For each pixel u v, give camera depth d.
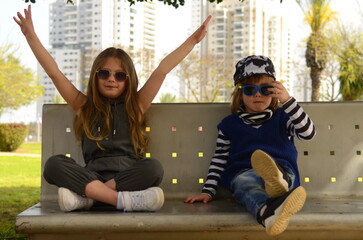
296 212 2.13
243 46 51.16
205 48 55.94
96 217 2.15
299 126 2.55
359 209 2.31
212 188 2.75
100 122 2.69
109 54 2.76
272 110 2.78
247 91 2.72
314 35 19.69
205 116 2.99
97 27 61.22
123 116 2.71
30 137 39.69
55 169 2.27
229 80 31.20
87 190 2.26
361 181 2.96
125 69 2.74
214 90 31.20
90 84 2.75
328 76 20.62
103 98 2.76
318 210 2.27
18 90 26.47
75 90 2.81
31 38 2.71
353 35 19.41
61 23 65.62
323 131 2.97
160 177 2.41
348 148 2.97
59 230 2.15
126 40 50.72
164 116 2.99
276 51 51.22
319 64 19.70
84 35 63.56
